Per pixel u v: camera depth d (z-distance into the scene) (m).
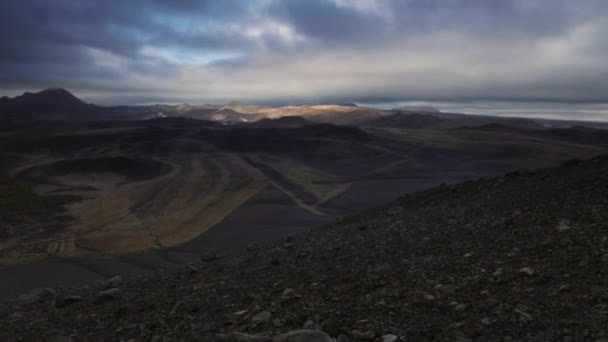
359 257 12.62
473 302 7.33
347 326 7.27
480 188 20.66
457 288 8.15
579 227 10.36
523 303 6.88
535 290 7.35
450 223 14.63
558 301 6.73
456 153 162.75
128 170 137.62
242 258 17.75
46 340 10.28
